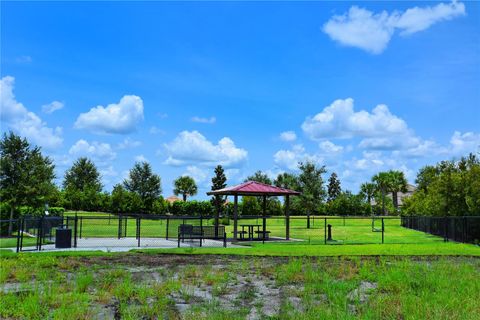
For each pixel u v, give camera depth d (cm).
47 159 3108
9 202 2869
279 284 1043
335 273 1177
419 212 4003
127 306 803
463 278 1034
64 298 822
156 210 6731
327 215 6794
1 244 2105
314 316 703
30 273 1173
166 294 920
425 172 4741
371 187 8275
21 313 730
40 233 1852
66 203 6512
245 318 729
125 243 2234
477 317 676
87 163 9456
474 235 2298
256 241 2509
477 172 2734
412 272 1143
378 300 796
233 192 2608
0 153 2994
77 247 1983
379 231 3575
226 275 1138
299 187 4819
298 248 1938
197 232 2314
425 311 703
